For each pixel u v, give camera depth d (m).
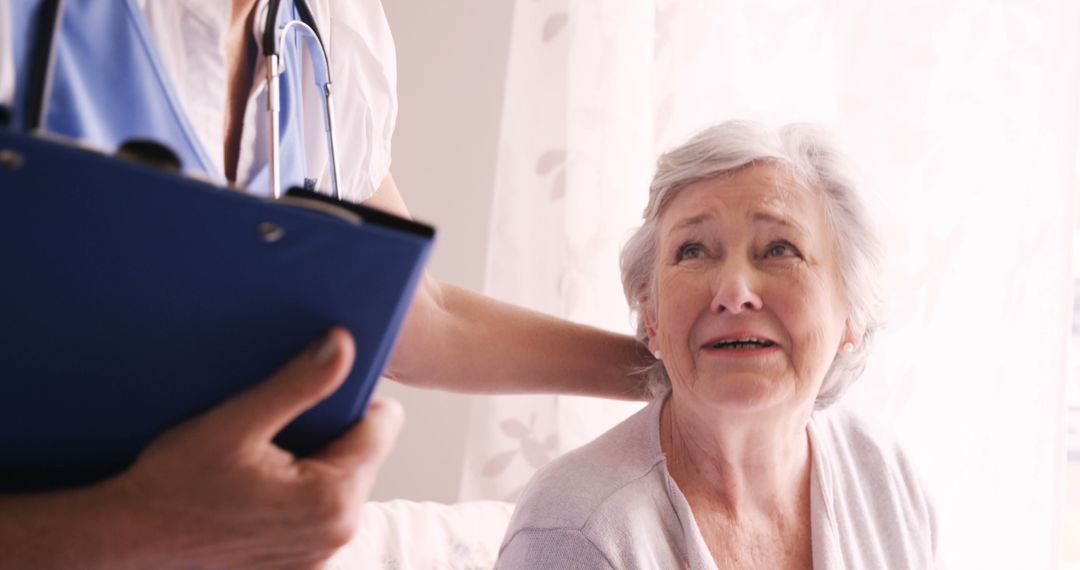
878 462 1.32
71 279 0.44
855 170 1.17
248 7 0.84
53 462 0.52
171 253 0.44
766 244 1.11
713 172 1.13
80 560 0.50
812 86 1.97
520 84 2.03
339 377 0.49
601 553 1.03
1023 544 1.83
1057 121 1.83
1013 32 1.85
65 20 0.65
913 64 1.88
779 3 1.97
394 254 0.47
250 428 0.48
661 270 1.15
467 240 2.17
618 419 2.00
